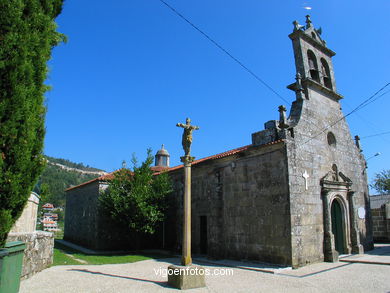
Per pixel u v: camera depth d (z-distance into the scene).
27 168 6.21
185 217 10.16
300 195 14.27
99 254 19.02
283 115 15.02
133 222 19.03
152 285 9.73
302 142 15.39
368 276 11.36
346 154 19.08
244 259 15.20
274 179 14.51
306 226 14.22
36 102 6.46
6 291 6.73
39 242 11.66
